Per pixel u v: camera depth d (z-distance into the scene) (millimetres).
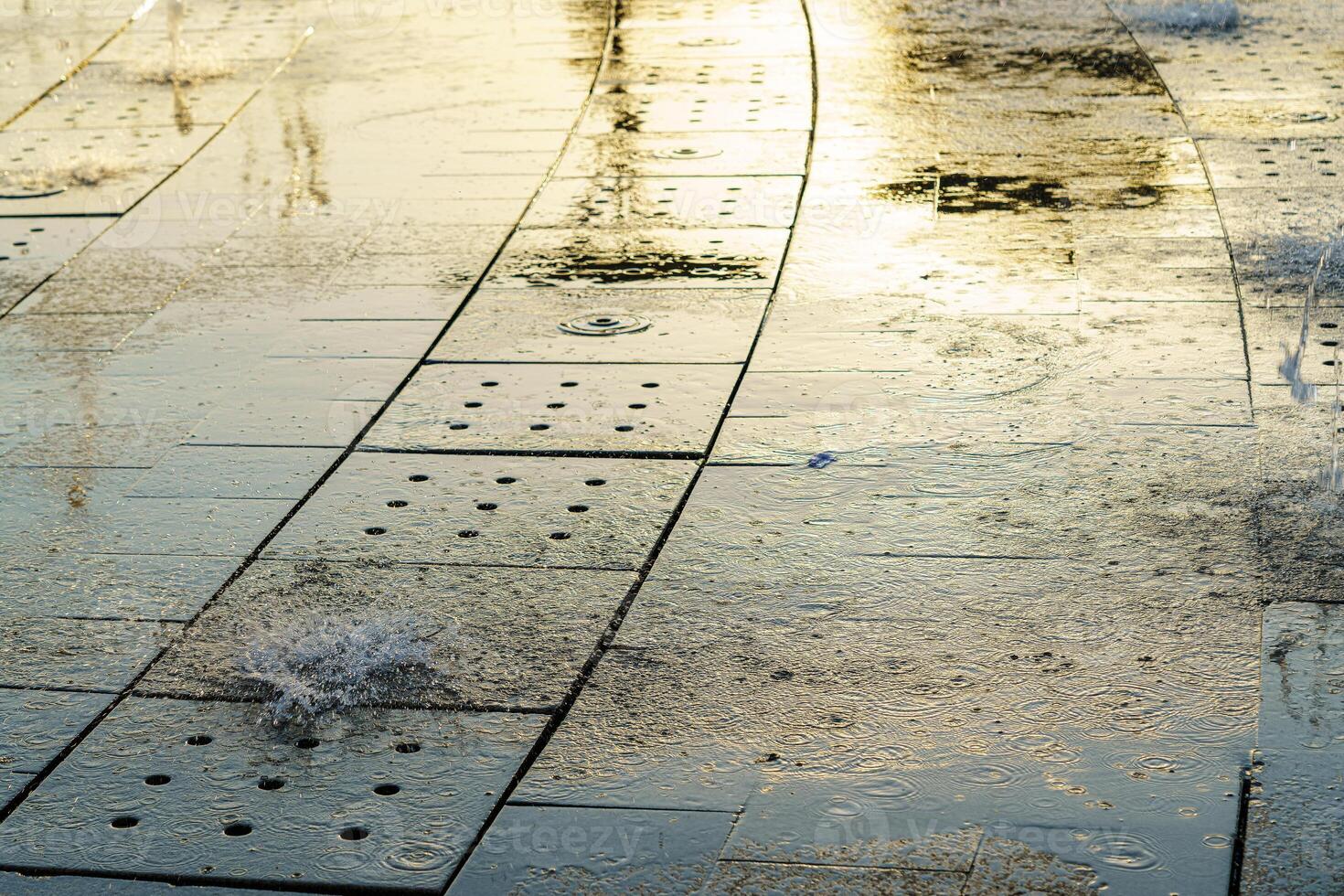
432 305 8836
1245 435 6836
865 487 6477
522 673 5125
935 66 13508
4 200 10828
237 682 5113
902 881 4008
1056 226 9805
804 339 8203
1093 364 7730
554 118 12430
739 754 4629
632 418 7258
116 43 15070
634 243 9766
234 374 7930
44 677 5168
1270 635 5207
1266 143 11156
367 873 4117
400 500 6477
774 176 10945
